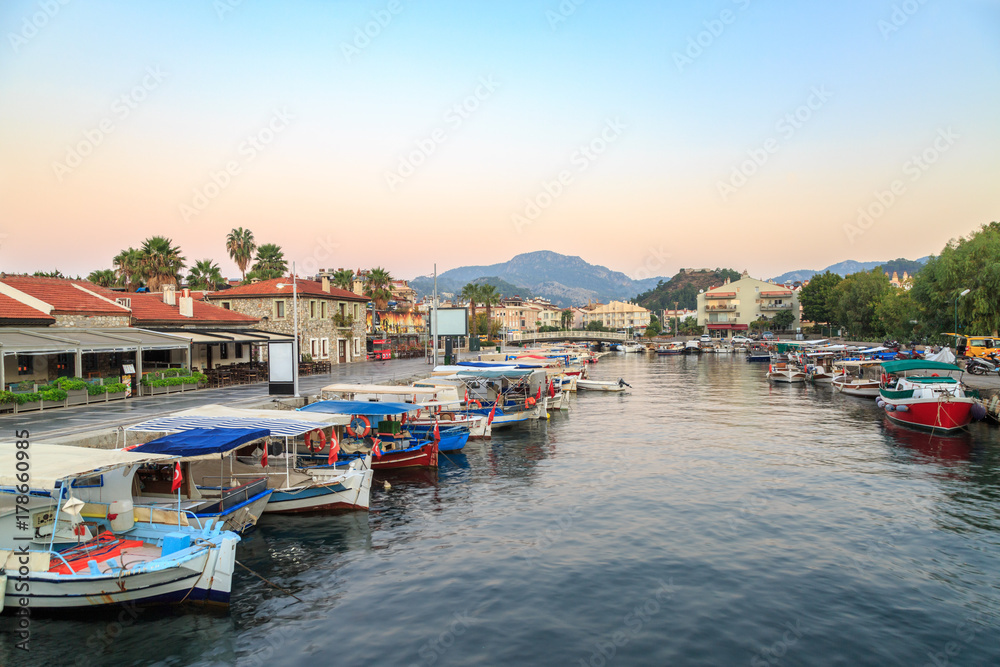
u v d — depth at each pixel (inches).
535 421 1606.8
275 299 2329.0
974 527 736.3
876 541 690.8
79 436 809.5
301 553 665.6
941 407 1344.7
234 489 722.2
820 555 650.8
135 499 693.3
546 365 2188.7
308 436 936.9
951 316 2336.4
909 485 924.0
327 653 462.6
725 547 674.2
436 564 632.4
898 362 1563.7
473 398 1588.3
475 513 806.5
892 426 1473.9
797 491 895.1
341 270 3575.3
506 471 1046.4
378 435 1047.6
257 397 1341.0
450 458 1157.7
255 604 544.4
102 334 1413.6
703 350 5467.5
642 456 1152.8
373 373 2043.6
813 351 2928.2
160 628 500.7
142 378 1373.0
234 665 446.6
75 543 557.0
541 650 464.1
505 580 591.2
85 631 495.2
